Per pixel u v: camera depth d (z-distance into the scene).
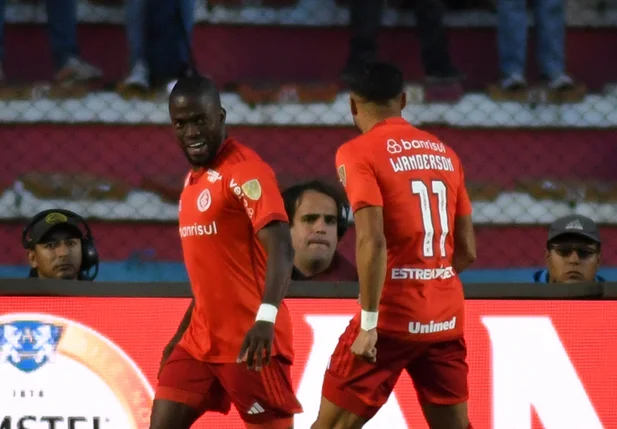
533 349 17.81
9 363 17.33
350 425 15.41
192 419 15.22
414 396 17.61
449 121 26.78
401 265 15.09
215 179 14.64
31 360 17.38
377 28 26.31
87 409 17.41
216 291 14.81
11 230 24.97
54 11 26.48
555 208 25.94
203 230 14.72
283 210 14.41
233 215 14.62
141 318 17.56
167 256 25.08
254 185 14.36
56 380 17.39
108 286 17.56
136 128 26.36
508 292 17.84
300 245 18.84
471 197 25.89
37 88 26.48
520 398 17.75
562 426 17.75
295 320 17.61
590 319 17.89
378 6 26.19
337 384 15.36
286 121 26.58
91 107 26.31
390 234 15.09
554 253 19.64
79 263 19.19
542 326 17.84
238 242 14.71
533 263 25.64
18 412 17.31
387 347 15.16
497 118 26.97
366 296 14.62
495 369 17.77
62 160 26.17
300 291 17.66
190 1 26.28
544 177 26.91
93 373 17.45
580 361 17.83
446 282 15.37
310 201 18.81
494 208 25.77
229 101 26.75
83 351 17.45
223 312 14.84
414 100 27.02
